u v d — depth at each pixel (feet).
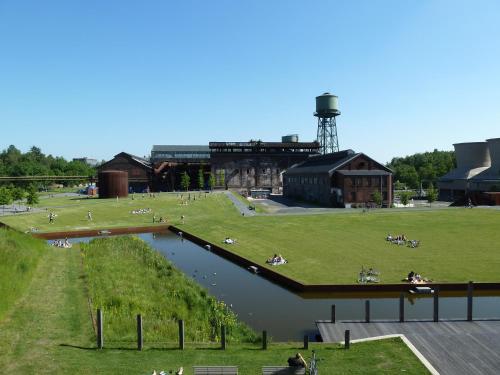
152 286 114.42
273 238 190.19
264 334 69.67
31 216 238.07
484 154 474.08
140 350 66.74
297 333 89.15
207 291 117.08
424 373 57.47
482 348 66.95
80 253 150.41
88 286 105.19
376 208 311.88
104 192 371.15
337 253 154.81
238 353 66.44
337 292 115.03
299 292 117.29
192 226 239.50
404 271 127.65
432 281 116.57
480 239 174.60
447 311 99.66
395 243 170.30
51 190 579.48
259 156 518.78
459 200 342.23
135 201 333.83
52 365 58.95
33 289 98.37
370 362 61.57
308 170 413.59
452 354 64.64
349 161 344.69
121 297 97.91
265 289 122.31
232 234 206.49
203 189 536.42
